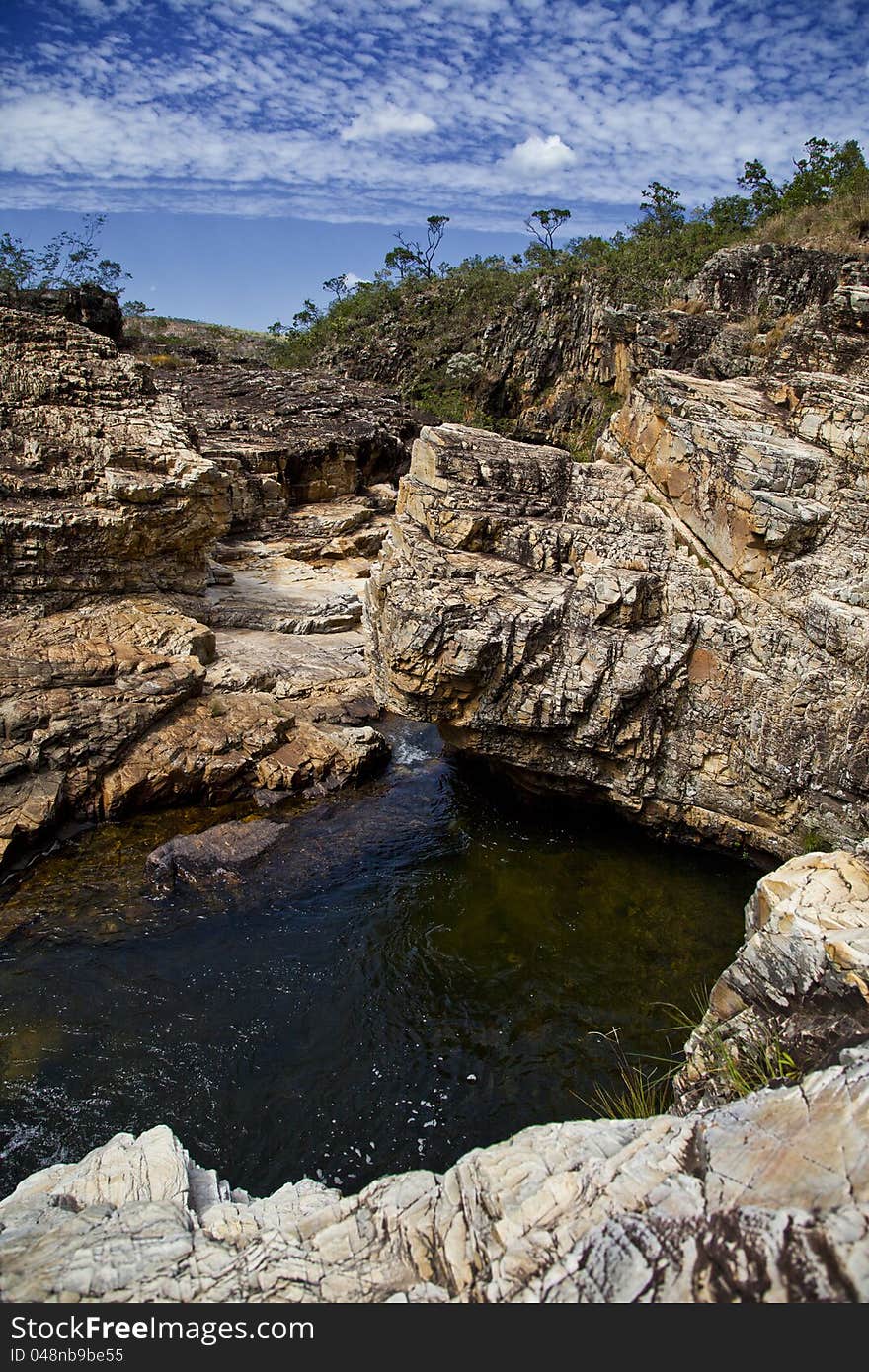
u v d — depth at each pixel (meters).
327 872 16.20
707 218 53.19
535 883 15.86
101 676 19.55
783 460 15.35
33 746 17.19
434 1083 11.41
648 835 17.42
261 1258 5.14
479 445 17.75
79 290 44.53
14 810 16.20
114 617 22.55
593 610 15.90
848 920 7.08
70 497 23.17
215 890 15.52
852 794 14.27
